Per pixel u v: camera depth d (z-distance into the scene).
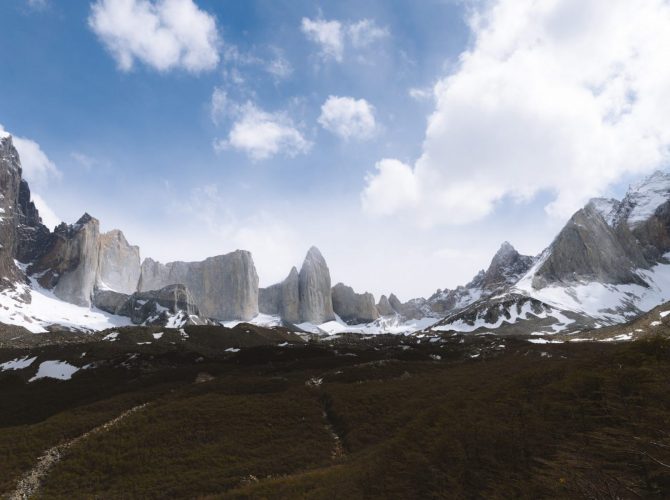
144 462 37.88
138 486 33.94
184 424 45.03
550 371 30.14
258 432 43.44
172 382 68.12
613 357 25.70
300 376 66.75
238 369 77.94
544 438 20.95
